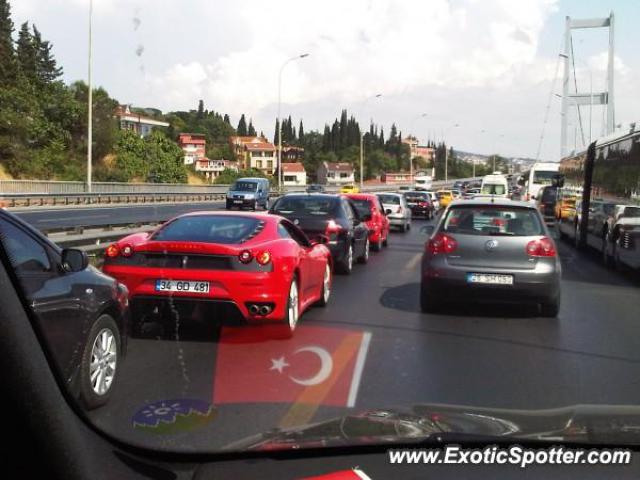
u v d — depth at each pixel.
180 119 87.44
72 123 55.72
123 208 37.28
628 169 14.02
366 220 15.69
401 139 173.25
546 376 6.14
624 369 6.45
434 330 8.16
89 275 5.13
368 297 10.73
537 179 42.44
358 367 6.31
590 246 19.72
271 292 7.08
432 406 3.64
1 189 36.94
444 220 9.36
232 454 3.20
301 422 4.68
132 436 4.20
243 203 42.75
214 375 5.92
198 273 7.00
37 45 59.69
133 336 7.44
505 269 8.82
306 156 145.12
